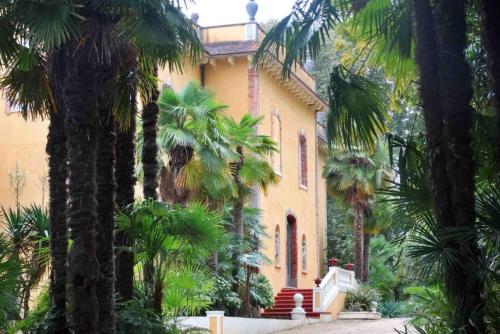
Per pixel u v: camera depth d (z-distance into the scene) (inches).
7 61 331.0
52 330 346.6
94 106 321.7
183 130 668.7
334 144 390.3
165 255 383.6
